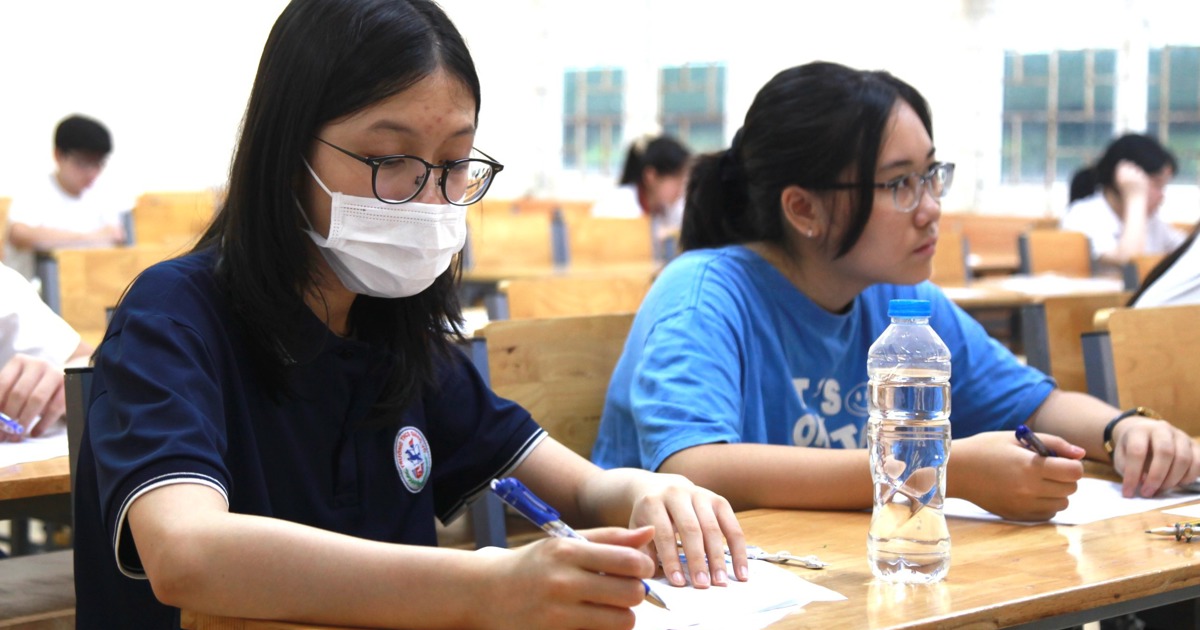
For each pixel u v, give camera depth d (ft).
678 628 2.97
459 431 4.35
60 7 24.90
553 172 31.30
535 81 30.86
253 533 2.94
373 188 3.56
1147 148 18.24
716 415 4.80
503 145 30.55
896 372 3.96
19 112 24.68
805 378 5.49
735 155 5.73
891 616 3.03
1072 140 26.68
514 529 6.41
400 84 3.51
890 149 5.04
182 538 2.94
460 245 3.84
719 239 5.89
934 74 26.89
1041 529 4.05
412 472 4.09
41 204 18.94
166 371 3.35
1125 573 3.42
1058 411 5.51
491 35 30.07
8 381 5.14
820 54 27.53
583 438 5.85
